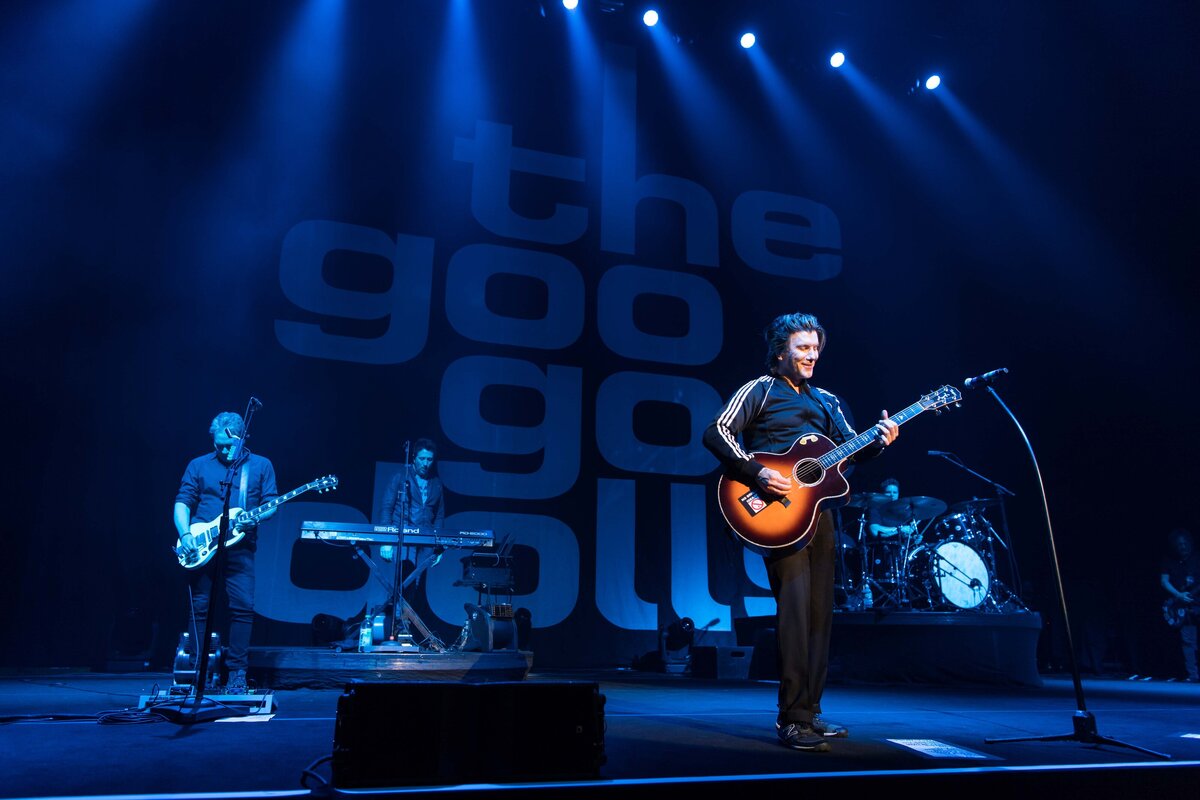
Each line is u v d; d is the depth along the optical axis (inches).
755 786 86.1
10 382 261.0
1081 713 115.8
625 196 337.1
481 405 304.2
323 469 284.7
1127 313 347.9
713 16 342.0
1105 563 342.6
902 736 120.4
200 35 299.4
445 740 85.7
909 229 373.4
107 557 261.1
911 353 359.9
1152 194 342.0
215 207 290.7
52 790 78.5
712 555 319.0
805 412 122.9
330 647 229.6
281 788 80.7
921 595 290.0
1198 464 323.3
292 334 290.2
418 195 313.1
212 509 178.2
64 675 232.7
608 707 158.9
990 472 358.3
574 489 307.3
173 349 278.2
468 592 285.6
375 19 321.1
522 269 318.7
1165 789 97.0
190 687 148.4
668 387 327.0
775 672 247.0
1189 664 292.5
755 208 352.8
